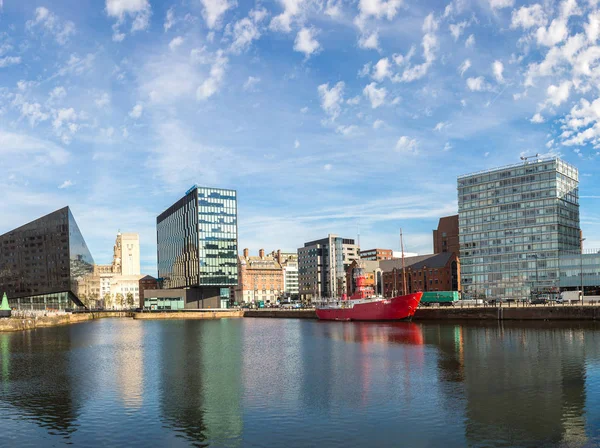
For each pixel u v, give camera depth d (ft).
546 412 125.08
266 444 106.42
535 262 631.97
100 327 474.49
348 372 183.73
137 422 122.83
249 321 563.89
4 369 201.57
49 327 477.77
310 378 173.37
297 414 127.24
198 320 607.78
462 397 141.18
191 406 136.87
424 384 159.22
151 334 376.27
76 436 113.19
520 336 283.38
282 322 527.81
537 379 162.40
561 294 544.21
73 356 240.53
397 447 103.14
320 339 310.24
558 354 211.61
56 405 139.85
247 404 138.10
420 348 246.47
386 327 393.50
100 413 131.03
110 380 175.01
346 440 107.65
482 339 275.59
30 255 639.35
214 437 111.24
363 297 517.55
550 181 632.38
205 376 180.55
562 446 102.32
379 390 151.94
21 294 636.89
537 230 634.84
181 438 111.04
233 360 220.43
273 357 227.81
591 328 316.40
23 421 124.67
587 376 165.68
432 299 555.69
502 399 138.21
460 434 110.11
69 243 619.67
